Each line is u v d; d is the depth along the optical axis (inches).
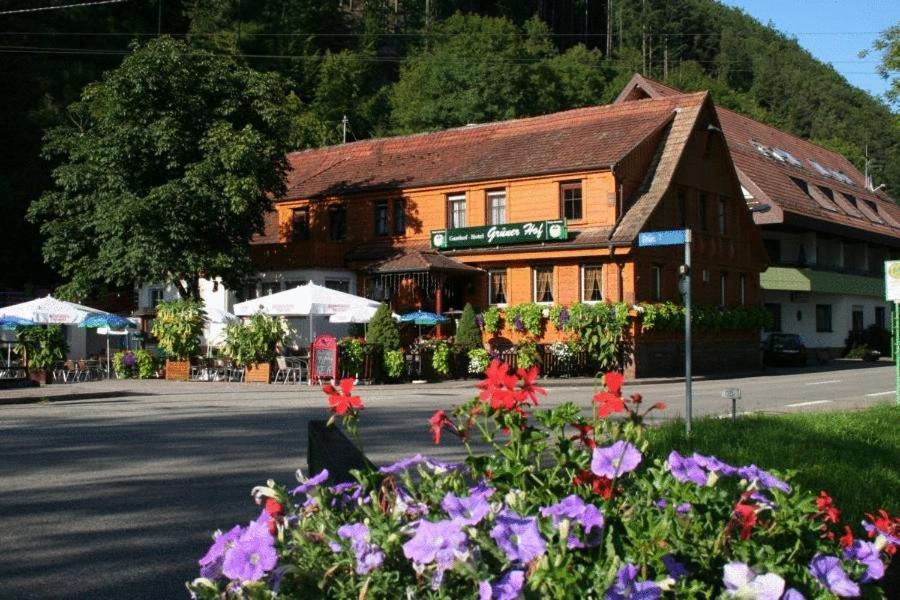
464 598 97.4
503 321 1302.9
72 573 238.4
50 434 532.4
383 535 104.3
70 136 1375.5
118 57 2199.8
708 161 1460.4
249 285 1481.3
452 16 3841.0
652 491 117.5
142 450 460.4
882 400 716.7
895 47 844.0
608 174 1263.5
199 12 2677.2
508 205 1350.9
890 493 282.5
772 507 115.0
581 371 1218.6
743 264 1566.2
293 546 108.7
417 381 1128.8
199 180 1211.9
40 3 2092.8
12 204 1776.6
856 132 4288.9
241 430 547.5
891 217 2378.2
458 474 125.5
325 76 2979.8
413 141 1638.8
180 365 1152.8
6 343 1158.3
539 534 101.3
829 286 1931.6
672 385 1078.4
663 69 4109.3
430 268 1273.4
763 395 839.7
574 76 3095.5
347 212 1531.7
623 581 94.7
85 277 1305.4
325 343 1063.0
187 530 285.1
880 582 127.3
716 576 104.9
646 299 1262.3
